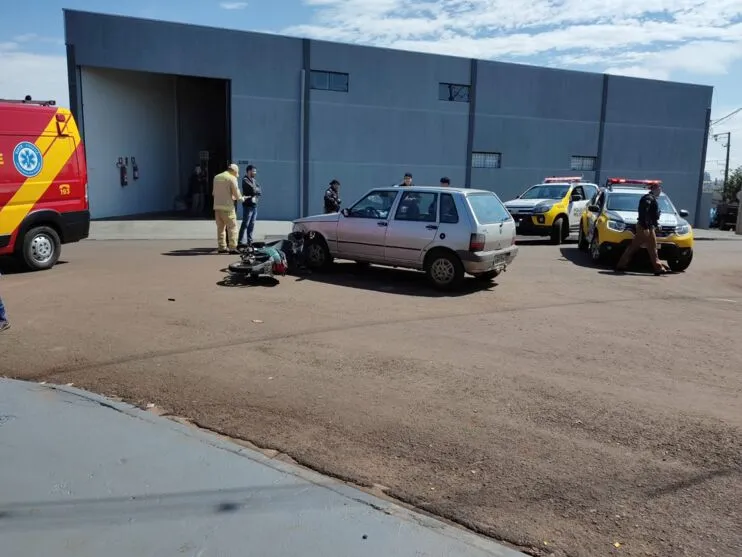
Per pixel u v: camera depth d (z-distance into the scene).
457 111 25.77
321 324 7.54
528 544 3.19
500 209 10.58
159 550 3.03
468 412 4.87
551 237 17.91
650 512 3.52
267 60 22.45
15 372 5.58
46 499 3.47
